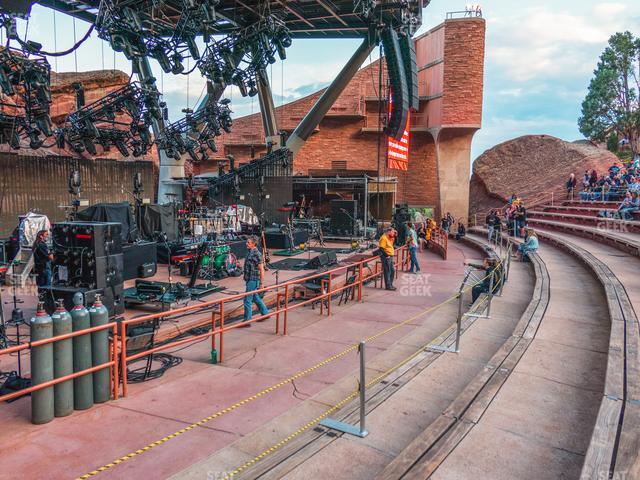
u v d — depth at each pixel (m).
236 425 6.37
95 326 6.83
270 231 26.23
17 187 25.42
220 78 20.42
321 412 6.73
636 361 6.69
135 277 16.58
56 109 32.16
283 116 46.72
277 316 11.21
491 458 4.62
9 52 14.55
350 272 18.50
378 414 6.16
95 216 16.91
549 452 4.77
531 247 21.77
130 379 7.95
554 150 45.41
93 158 30.06
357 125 45.25
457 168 41.88
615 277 13.82
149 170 34.47
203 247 15.25
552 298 12.37
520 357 7.70
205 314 12.25
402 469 4.40
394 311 13.70
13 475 5.05
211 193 32.72
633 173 32.25
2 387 7.34
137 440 5.89
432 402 6.59
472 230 40.34
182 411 6.77
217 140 48.53
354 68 35.78
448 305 14.52
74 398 6.70
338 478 4.57
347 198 44.81
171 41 17.53
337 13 31.16
